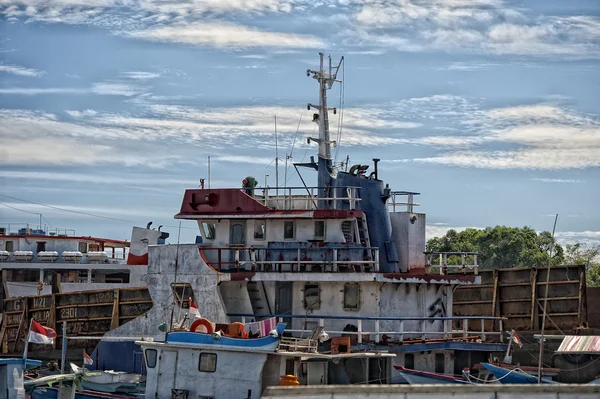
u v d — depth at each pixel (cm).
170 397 7981
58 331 10506
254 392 7725
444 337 9469
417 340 8975
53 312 10519
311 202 9481
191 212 9438
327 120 9812
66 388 8350
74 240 14050
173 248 9244
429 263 10269
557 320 11556
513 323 11856
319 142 9781
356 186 9606
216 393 7838
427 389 6506
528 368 9000
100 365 9488
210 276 9056
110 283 13362
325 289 9081
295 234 9294
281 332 7781
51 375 8681
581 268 11419
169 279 9225
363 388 6475
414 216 9875
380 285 9006
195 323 8050
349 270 9050
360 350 8525
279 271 9106
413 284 9325
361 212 9162
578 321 11400
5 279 12812
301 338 8625
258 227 9381
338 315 9038
